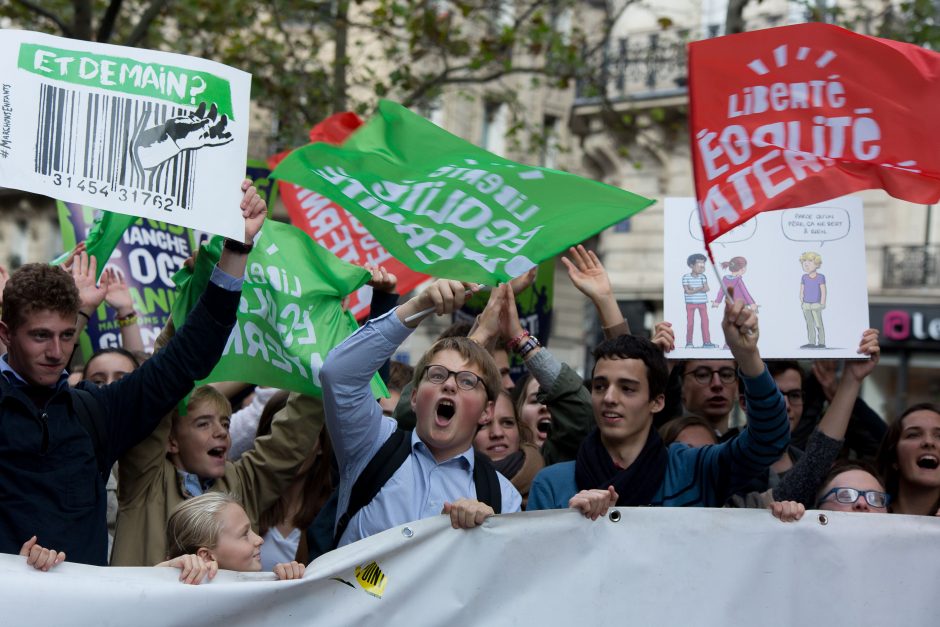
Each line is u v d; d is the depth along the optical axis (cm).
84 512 357
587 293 494
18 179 356
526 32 1267
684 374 559
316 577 344
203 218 374
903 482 480
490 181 417
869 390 1886
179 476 425
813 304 467
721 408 547
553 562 363
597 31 1330
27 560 323
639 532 370
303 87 1330
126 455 409
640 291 2033
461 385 389
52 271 356
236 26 1347
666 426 484
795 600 378
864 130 397
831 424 450
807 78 397
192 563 337
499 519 360
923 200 395
